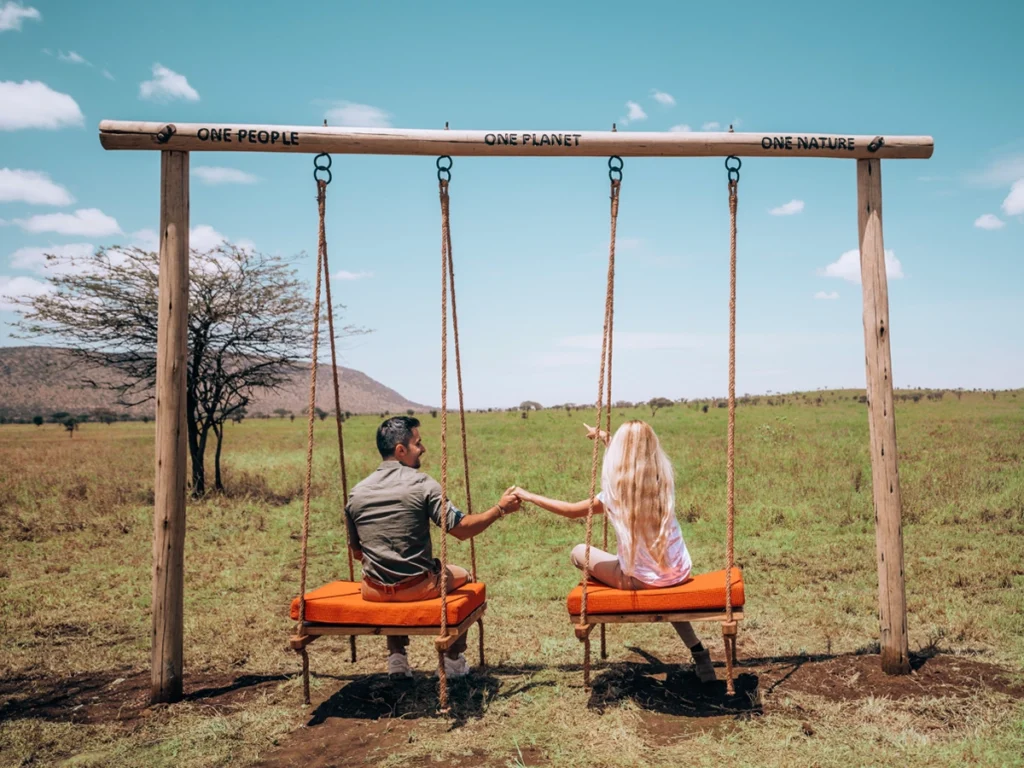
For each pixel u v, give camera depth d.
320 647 5.19
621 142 4.16
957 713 3.65
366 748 3.47
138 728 3.79
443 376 3.89
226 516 10.94
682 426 30.44
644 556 3.91
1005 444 16.50
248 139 4.09
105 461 22.03
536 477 13.51
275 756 3.44
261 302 13.41
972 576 6.35
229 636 5.40
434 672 4.54
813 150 4.24
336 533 9.65
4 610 6.25
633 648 4.91
